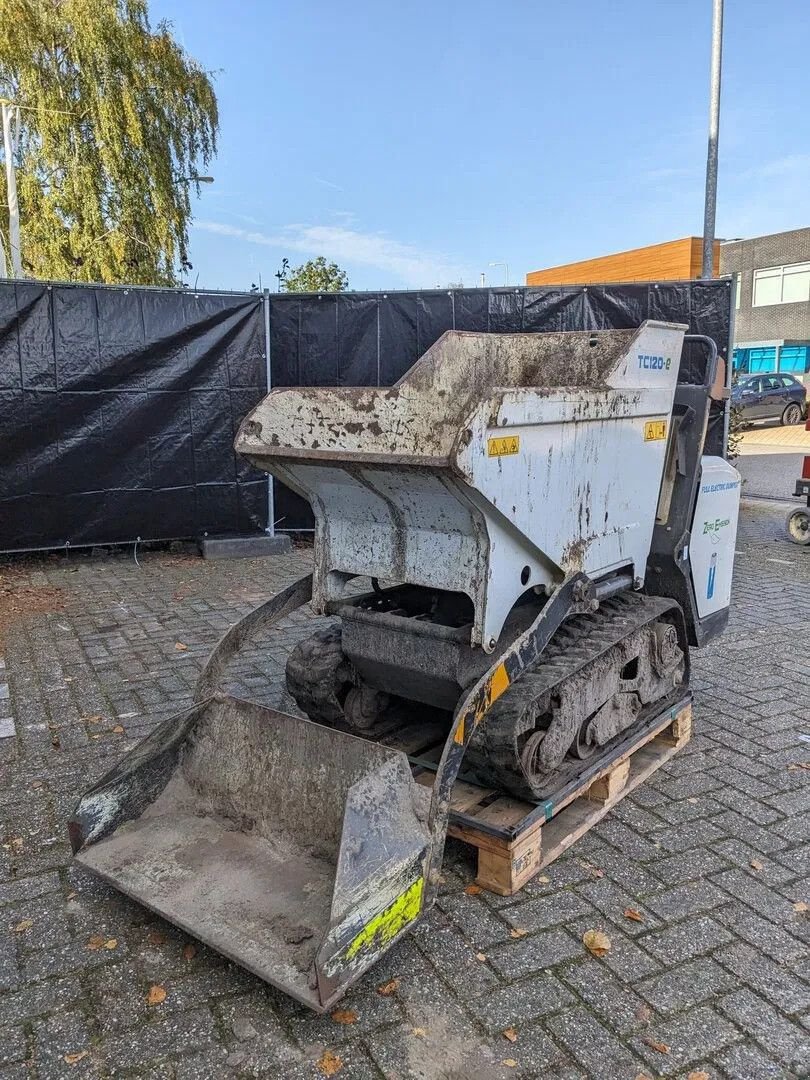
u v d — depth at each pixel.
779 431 22.80
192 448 8.09
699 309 7.84
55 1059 2.32
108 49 18.86
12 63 18.78
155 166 19.58
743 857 3.27
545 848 3.19
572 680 3.23
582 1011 2.48
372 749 2.75
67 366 7.53
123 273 19.55
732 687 5.00
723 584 4.45
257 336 8.11
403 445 3.65
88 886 3.07
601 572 3.45
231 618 6.30
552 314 8.09
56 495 7.69
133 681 5.04
